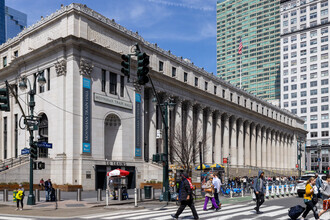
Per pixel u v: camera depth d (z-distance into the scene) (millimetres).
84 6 39875
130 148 43281
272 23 159750
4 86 47688
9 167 38969
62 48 38000
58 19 39656
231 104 69312
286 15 118188
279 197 27797
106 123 43125
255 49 163750
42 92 40594
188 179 14477
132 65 44250
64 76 37844
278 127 92938
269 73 157375
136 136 44219
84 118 37562
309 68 111062
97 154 38750
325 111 106750
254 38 165000
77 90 37656
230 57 172500
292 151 102000
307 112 110375
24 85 23281
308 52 111750
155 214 16516
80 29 38188
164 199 23766
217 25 180875
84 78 38125
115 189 27672
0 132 48406
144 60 16172
